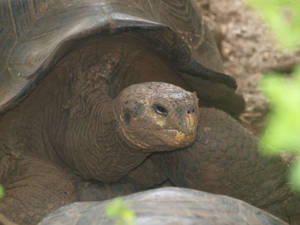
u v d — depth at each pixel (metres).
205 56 6.30
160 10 5.78
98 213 2.83
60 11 5.10
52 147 5.37
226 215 2.63
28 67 4.64
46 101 5.23
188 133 4.20
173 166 5.45
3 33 5.17
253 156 5.36
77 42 4.53
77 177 5.48
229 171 5.30
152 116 4.34
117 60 5.25
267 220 2.79
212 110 5.82
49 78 5.08
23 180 4.89
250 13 11.93
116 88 5.36
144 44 5.08
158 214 2.48
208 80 5.59
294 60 10.12
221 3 12.26
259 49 10.82
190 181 5.37
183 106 4.27
